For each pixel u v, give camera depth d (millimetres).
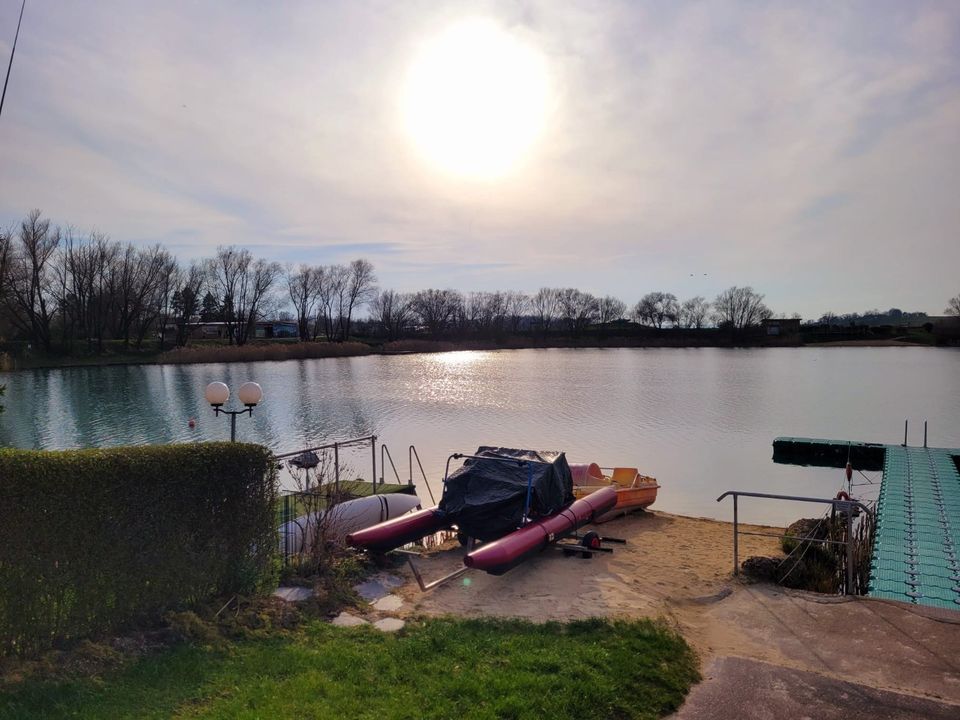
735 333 101062
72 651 4820
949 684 5074
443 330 101062
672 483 19875
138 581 5293
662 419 31359
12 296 54812
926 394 41344
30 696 4246
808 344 100562
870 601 6871
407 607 6746
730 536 11812
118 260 67125
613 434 27531
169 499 5512
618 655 5359
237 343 81375
